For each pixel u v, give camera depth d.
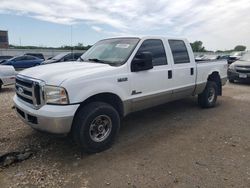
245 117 6.08
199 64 6.23
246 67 11.40
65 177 3.38
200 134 4.93
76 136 3.86
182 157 3.92
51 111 3.56
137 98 4.64
